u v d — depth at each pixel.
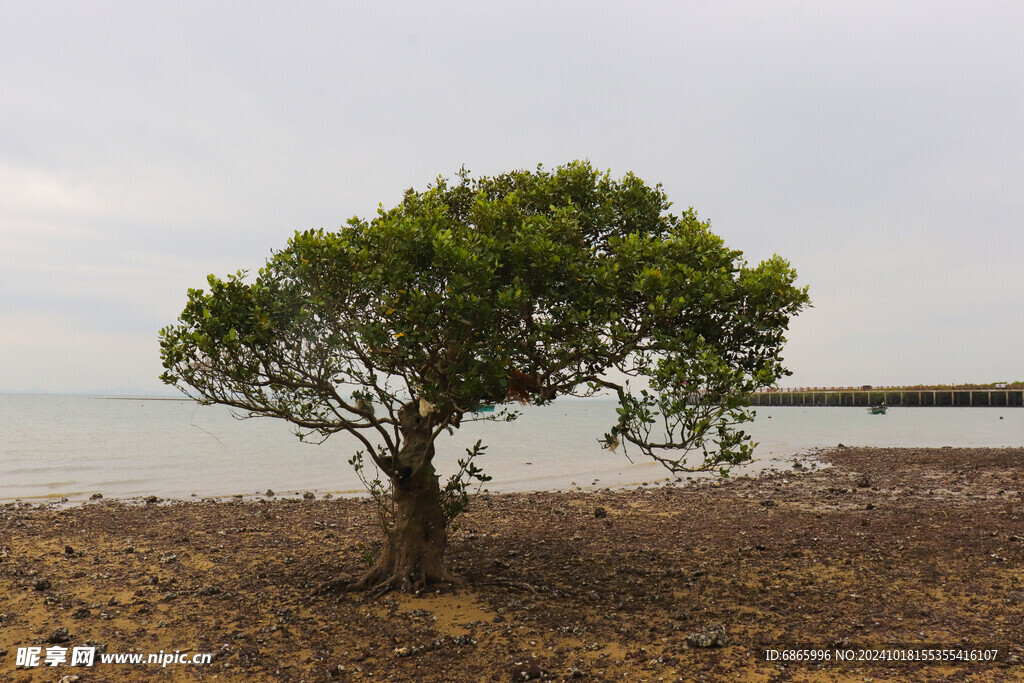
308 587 11.33
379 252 8.91
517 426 72.50
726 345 9.07
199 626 9.42
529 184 11.01
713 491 23.83
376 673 7.84
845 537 15.00
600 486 26.19
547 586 11.31
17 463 31.83
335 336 8.77
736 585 11.30
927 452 38.81
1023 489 23.16
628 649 8.47
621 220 10.46
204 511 19.22
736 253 9.18
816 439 53.88
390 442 10.21
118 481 26.53
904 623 9.19
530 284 8.85
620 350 8.62
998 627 8.95
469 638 8.81
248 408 9.27
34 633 9.12
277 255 8.95
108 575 12.13
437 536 11.22
